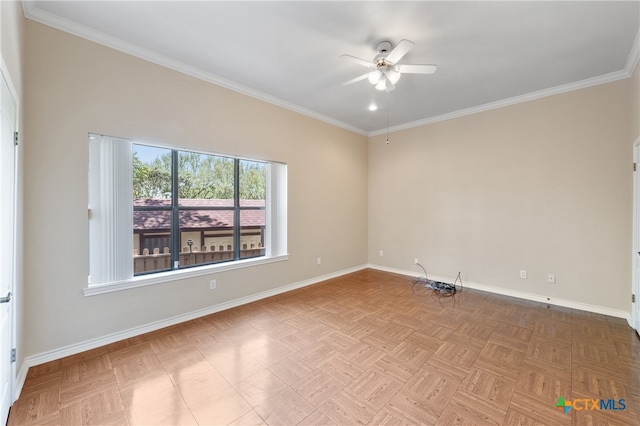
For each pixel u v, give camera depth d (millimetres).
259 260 3766
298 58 2855
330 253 4855
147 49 2701
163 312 2893
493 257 4066
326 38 2506
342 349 2447
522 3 2045
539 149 3650
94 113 2449
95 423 1614
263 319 3094
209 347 2477
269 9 2137
